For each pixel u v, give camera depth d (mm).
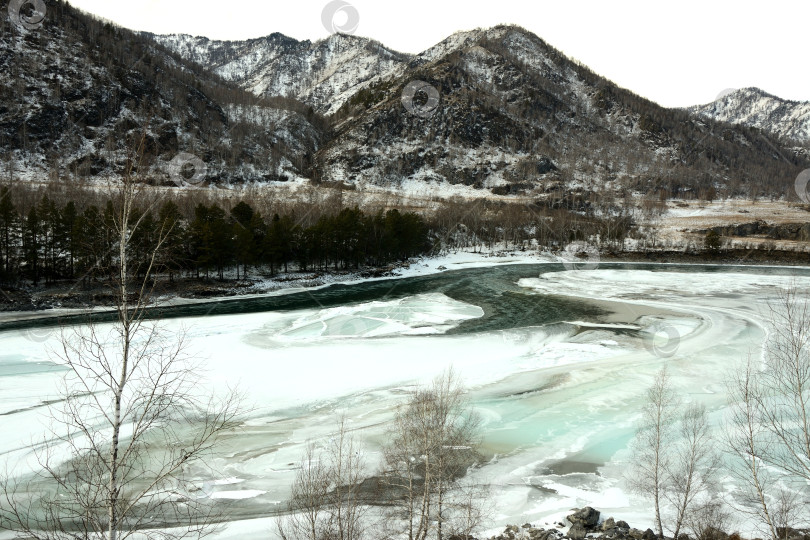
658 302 62125
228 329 45406
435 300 62594
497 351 40406
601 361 37781
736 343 42344
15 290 54906
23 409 26234
